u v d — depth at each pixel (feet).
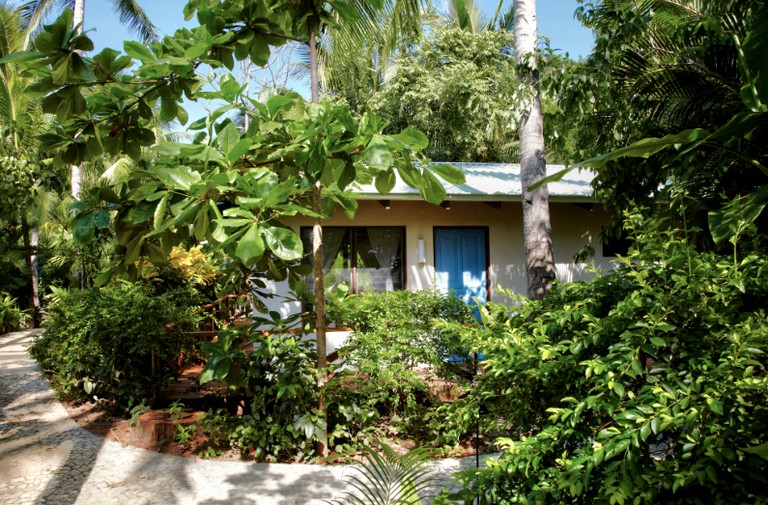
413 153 12.43
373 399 18.08
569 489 6.12
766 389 5.43
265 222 10.83
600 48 20.08
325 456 16.75
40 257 58.80
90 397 23.56
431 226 28.66
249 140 11.77
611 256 30.17
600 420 7.18
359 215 27.99
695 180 17.98
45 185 28.37
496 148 61.21
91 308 22.49
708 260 7.48
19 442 18.56
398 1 26.11
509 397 8.51
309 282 27.55
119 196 12.84
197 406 21.70
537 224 21.79
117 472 15.78
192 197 11.32
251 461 16.75
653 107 23.15
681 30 19.88
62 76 9.63
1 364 33.94
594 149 23.17
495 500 7.16
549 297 9.73
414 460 10.05
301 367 17.10
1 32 49.44
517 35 22.39
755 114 5.86
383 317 19.63
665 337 6.72
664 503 6.18
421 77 54.39
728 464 5.60
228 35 12.03
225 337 16.08
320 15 15.37
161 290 25.35
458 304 19.97
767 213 15.39
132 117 12.90
